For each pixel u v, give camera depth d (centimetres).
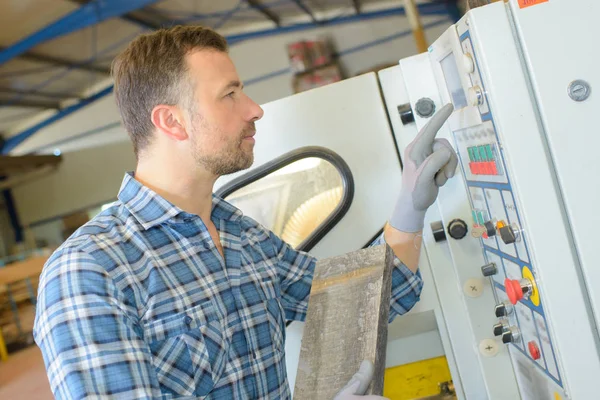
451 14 864
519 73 85
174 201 97
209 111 92
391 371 144
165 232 94
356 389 78
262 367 95
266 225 140
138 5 625
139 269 88
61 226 1133
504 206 95
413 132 128
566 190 85
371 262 93
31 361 470
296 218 138
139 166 100
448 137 118
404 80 123
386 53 892
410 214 108
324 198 136
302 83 772
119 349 78
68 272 81
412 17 380
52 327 79
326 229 132
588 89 83
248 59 935
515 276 101
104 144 1076
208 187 100
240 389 91
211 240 97
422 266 131
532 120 86
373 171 131
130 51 97
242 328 95
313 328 93
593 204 85
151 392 79
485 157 98
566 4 83
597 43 83
